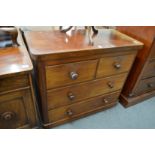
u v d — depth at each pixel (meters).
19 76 0.67
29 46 0.76
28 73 0.67
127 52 1.00
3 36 0.76
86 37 1.01
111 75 1.09
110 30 1.25
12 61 0.69
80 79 0.94
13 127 0.90
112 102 1.38
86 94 1.08
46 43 0.82
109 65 1.00
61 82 0.88
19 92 0.75
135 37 1.17
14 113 0.82
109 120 1.30
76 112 1.18
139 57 1.19
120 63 1.04
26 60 0.70
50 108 0.99
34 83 1.00
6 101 0.74
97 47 0.85
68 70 0.84
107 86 1.15
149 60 1.17
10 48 0.79
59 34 1.00
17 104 0.79
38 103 1.08
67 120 1.19
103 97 1.24
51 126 1.13
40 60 0.71
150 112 1.45
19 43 0.84
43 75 0.78
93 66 0.92
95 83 1.05
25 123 0.93
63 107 1.05
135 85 1.32
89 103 1.19
